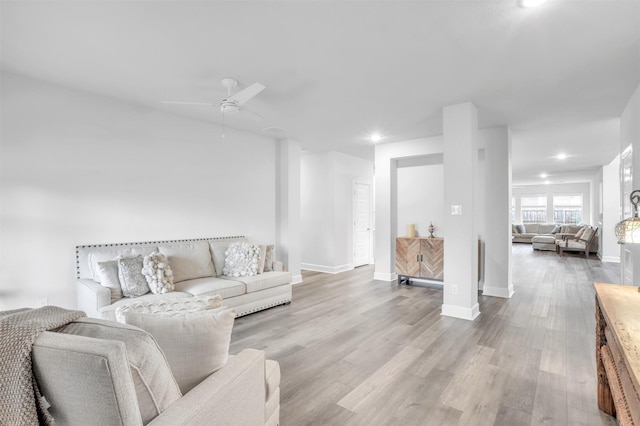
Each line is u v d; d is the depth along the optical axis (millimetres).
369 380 2342
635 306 1729
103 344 756
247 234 5035
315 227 6953
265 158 5336
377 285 5480
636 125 3232
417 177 5844
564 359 2666
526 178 11148
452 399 2104
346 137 5375
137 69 2859
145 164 3822
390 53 2580
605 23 2137
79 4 1949
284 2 1942
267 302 4031
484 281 4836
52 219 3145
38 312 945
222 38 2363
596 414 1941
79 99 3318
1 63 2727
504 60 2680
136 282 3061
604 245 8305
